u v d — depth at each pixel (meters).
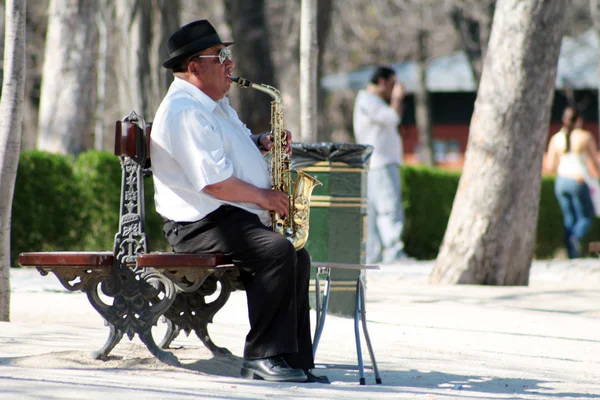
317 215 24.20
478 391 15.20
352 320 23.66
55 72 47.34
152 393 13.31
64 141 47.06
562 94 94.62
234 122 16.66
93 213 40.78
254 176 16.38
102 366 15.72
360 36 100.94
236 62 63.81
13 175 21.14
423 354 19.19
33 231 39.50
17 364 15.59
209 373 15.95
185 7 93.62
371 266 16.06
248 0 63.91
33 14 83.19
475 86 88.19
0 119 21.05
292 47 92.75
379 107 43.59
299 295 15.95
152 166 16.05
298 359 15.95
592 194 52.00
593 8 78.94
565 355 20.02
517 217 34.28
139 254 15.41
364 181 24.58
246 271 15.77
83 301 25.16
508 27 34.06
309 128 34.16
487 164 34.31
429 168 54.06
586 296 31.06
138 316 16.06
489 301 29.36
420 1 93.75
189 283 15.83
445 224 54.16
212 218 15.74
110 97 88.00
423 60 95.06
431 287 32.91
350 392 14.34
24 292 27.50
